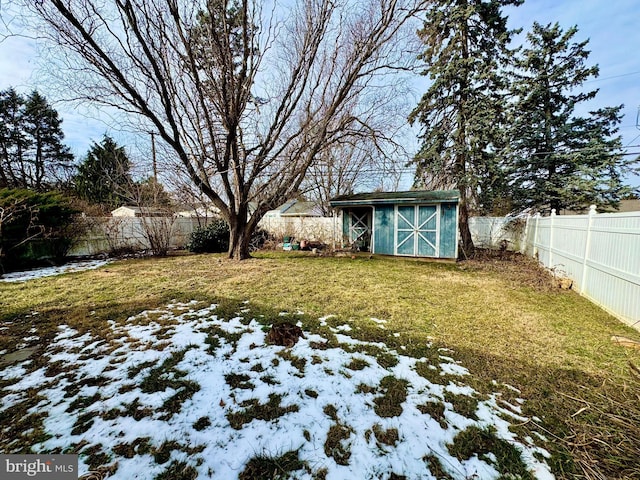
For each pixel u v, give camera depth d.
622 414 2.00
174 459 1.60
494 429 1.86
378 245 9.85
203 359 2.67
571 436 1.81
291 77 7.62
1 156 16.34
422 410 2.02
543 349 2.93
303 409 2.02
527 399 2.16
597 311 4.12
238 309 4.04
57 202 8.27
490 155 9.91
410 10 6.53
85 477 1.46
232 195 8.33
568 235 5.69
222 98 6.78
